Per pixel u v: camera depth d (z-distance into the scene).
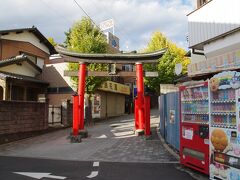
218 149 6.94
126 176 7.84
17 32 24.30
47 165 9.52
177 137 11.23
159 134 16.73
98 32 23.38
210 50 11.30
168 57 35.22
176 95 11.34
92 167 9.12
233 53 7.30
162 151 11.68
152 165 9.28
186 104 8.63
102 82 23.11
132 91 37.81
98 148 12.89
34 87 23.58
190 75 9.53
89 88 22.12
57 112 20.31
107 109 29.66
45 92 24.94
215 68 8.19
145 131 15.05
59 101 24.80
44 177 7.81
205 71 8.70
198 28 11.66
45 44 27.47
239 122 6.26
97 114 26.36
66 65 24.75
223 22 10.43
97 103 26.53
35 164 9.71
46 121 18.42
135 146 13.05
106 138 15.85
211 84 7.25
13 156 11.41
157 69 35.25
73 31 23.19
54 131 19.25
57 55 27.14
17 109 15.88
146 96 15.23
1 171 8.57
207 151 7.47
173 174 8.00
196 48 12.44
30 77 24.03
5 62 20.77
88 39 22.14
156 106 41.69
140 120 16.62
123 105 35.28
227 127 6.65
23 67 23.38
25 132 16.47
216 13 10.76
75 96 15.61
